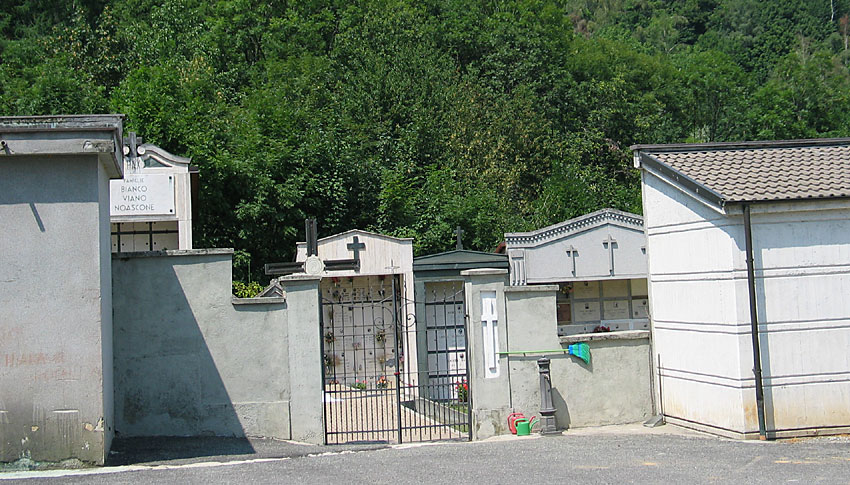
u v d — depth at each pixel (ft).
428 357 63.77
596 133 136.15
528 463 35.35
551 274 69.92
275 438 42.04
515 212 106.93
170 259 42.22
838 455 36.50
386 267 63.05
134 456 37.70
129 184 65.98
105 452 36.14
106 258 38.45
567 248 70.33
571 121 139.33
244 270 80.38
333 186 88.89
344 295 65.77
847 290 42.34
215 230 82.23
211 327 42.29
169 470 34.63
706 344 43.37
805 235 42.14
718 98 165.17
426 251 91.40
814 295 42.04
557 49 153.28
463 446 40.45
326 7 144.56
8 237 35.14
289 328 42.50
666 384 46.73
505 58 142.51
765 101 164.55
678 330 45.62
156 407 41.63
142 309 41.83
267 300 42.60
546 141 122.93
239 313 42.52
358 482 31.94
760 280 41.60
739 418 41.19
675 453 37.35
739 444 39.60
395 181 94.02
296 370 42.32
